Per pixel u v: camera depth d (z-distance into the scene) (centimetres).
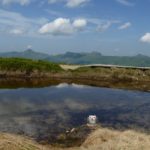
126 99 5812
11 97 5612
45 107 4812
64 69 9719
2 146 1783
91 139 2602
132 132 2488
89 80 8912
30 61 9794
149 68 9731
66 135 3244
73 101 5419
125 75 9269
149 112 4666
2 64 9106
